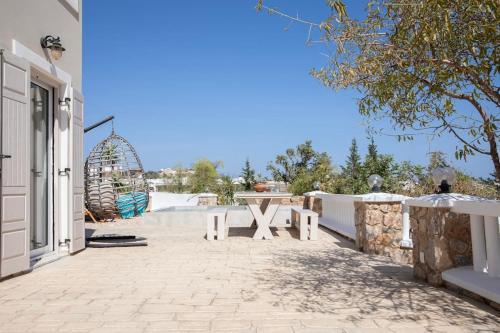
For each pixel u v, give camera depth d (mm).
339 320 3258
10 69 5066
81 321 3271
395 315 3371
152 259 6160
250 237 8867
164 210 14211
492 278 3779
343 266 5539
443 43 3439
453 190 7852
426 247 4492
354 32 3828
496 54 3141
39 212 6438
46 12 6160
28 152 5359
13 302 3838
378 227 6539
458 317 3307
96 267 5559
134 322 3236
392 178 11641
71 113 6707
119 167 13461
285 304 3723
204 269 5367
